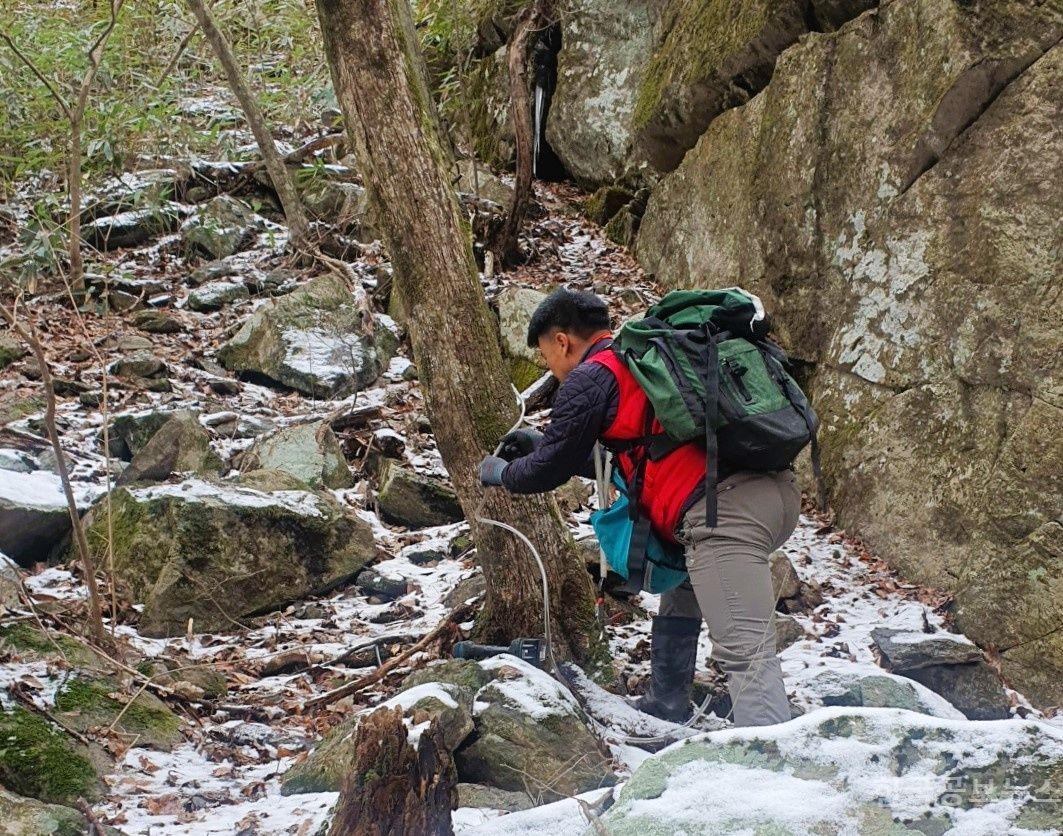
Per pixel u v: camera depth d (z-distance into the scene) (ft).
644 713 12.42
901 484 18.13
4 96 28.50
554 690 11.41
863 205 20.24
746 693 10.41
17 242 27.27
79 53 29.07
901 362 18.76
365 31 12.82
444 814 8.61
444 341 13.14
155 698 12.45
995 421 16.87
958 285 17.83
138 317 25.08
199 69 37.37
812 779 7.40
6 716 10.91
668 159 30.27
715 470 10.16
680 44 28.89
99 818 9.90
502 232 28.86
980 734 7.47
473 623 14.15
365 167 13.14
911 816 7.02
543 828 8.34
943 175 18.44
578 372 10.69
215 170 31.37
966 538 16.88
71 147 26.32
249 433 20.76
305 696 13.32
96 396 21.02
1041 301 16.44
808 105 21.97
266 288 27.02
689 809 7.32
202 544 15.28
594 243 31.09
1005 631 15.51
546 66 35.70
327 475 19.42
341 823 8.47
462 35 38.04
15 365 22.16
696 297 10.91
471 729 10.83
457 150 36.78
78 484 17.88
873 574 17.75
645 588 11.60
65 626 13.76
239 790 10.82
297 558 15.97
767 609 10.61
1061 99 16.78
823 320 21.01
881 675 13.46
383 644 14.43
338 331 23.81
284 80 34.91
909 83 19.36
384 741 8.46
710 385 10.27
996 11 17.67
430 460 20.21
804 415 10.64
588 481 19.60
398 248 13.15
